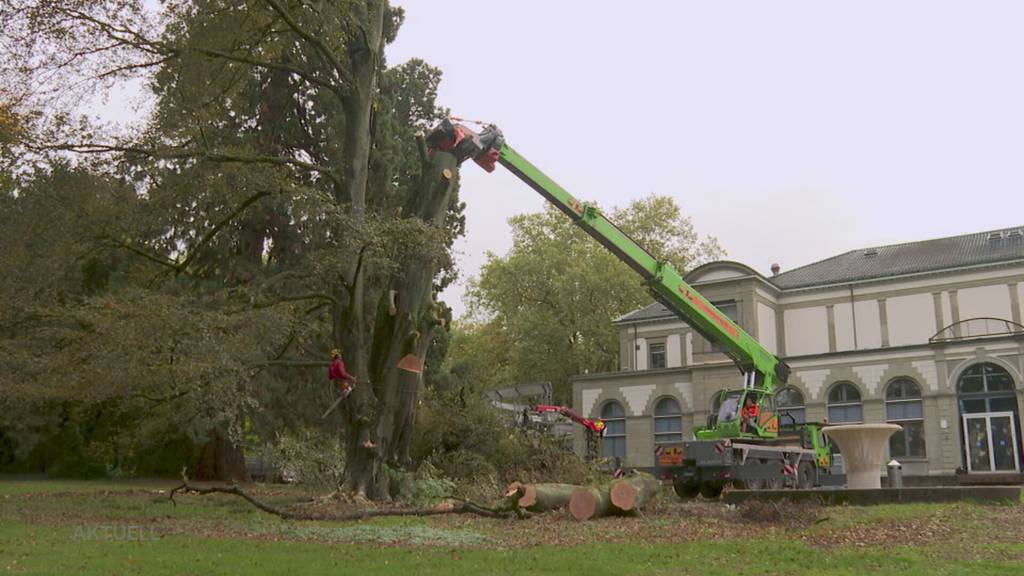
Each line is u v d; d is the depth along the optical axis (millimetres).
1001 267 38969
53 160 17094
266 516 14539
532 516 14609
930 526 11891
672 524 13203
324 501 16656
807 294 43656
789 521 12891
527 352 52500
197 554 9148
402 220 17203
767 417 24625
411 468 19469
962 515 13164
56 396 18391
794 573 7996
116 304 15539
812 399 39094
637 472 16609
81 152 17375
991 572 7977
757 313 41938
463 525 13266
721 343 24578
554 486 15617
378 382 18391
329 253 17406
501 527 13016
